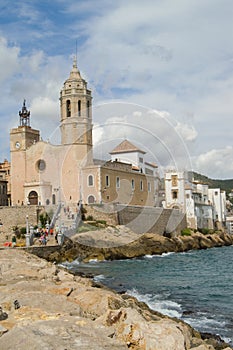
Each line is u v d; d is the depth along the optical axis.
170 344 12.98
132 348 12.82
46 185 86.94
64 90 86.69
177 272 48.72
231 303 30.03
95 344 11.12
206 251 87.00
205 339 20.41
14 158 93.06
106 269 50.91
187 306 28.83
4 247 53.56
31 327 12.05
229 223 143.88
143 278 43.28
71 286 23.61
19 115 98.38
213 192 136.12
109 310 15.16
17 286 22.84
